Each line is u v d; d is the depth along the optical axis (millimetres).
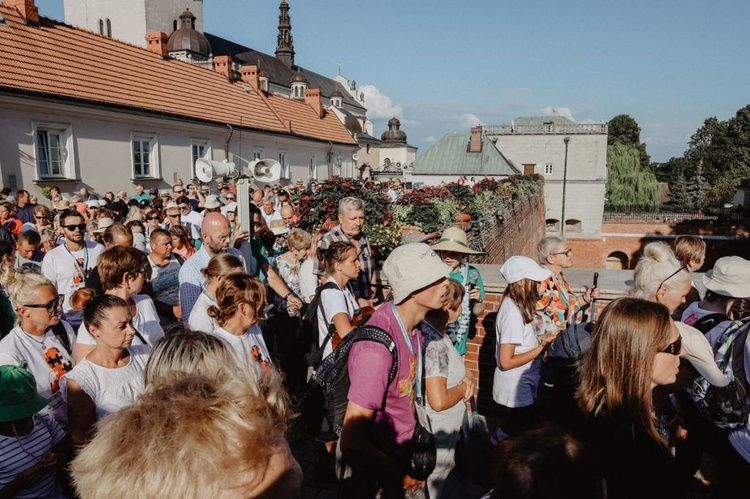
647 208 54781
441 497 3484
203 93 27281
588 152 49938
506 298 3973
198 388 1471
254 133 28609
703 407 3260
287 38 84375
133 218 9398
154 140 22281
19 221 9539
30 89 16797
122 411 1453
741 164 77438
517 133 51156
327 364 2934
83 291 3533
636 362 2215
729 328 3479
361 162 74312
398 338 2662
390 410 2656
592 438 2275
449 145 51062
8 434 2840
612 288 5238
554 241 4387
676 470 2637
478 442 4055
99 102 19109
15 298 3500
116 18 55938
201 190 16266
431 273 2605
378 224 7809
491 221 12461
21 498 2867
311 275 5734
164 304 5395
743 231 40688
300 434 4965
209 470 1264
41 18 20375
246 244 6102
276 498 1348
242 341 3658
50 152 17969
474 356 5746
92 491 1305
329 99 80562
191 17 58688
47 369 3553
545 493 1645
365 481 2623
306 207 8688
